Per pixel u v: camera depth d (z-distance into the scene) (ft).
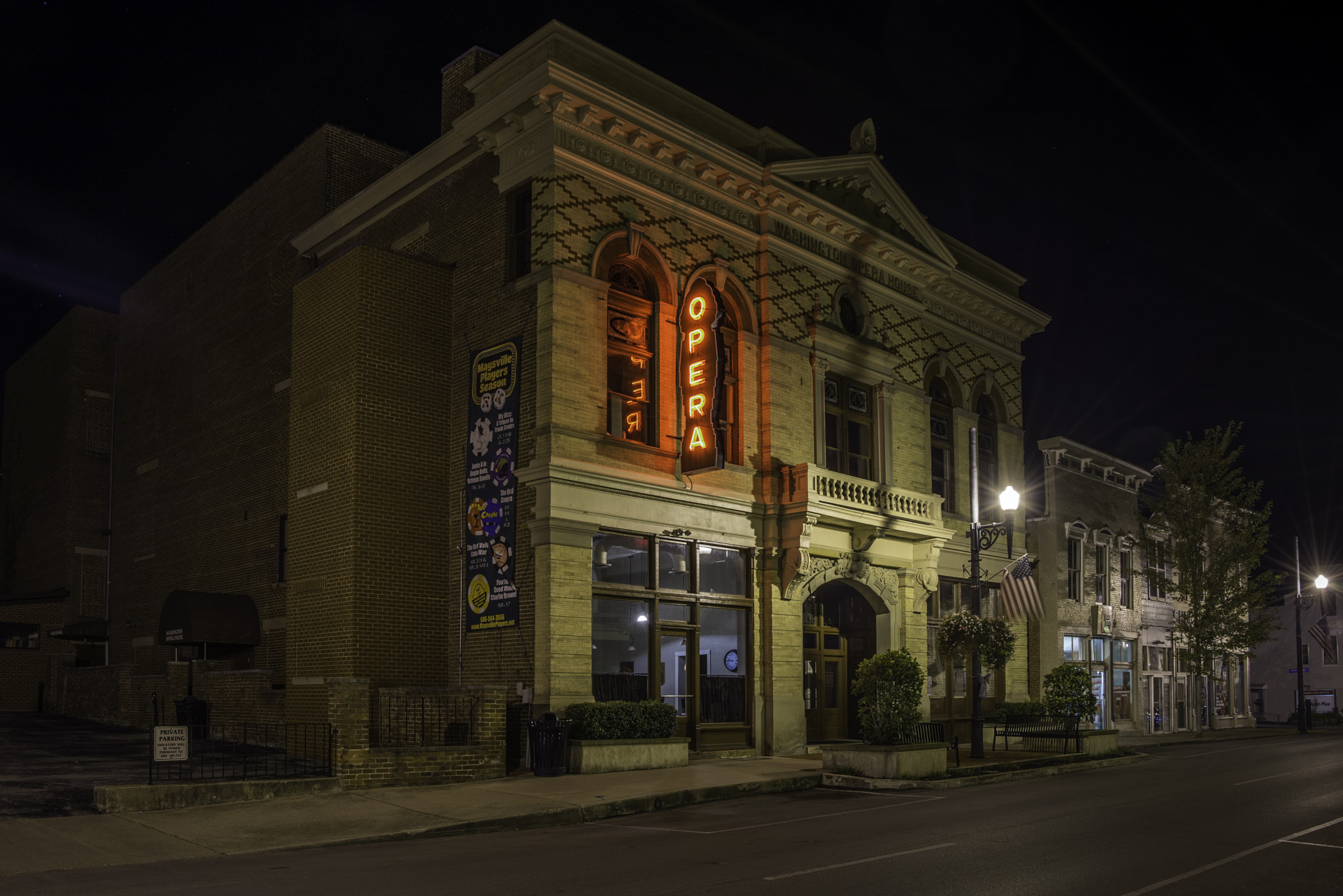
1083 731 83.20
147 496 119.65
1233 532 139.23
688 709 75.15
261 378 100.01
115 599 123.95
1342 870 34.78
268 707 77.36
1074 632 120.78
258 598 93.76
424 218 83.61
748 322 82.99
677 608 75.25
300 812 48.85
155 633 112.98
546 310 70.18
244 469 100.48
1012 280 115.96
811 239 88.79
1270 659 218.59
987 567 105.60
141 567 118.73
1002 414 111.75
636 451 73.05
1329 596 212.84
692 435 74.18
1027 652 110.73
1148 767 76.69
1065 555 121.29
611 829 46.80
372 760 56.29
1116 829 43.73
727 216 82.38
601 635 70.49
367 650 70.90
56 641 123.03
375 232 88.99
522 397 71.46
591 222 72.74
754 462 81.71
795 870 34.88
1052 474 121.29
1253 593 135.23
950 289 104.68
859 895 30.81
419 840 44.24
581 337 70.90
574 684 66.90
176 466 113.60
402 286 76.89
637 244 74.90
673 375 76.38
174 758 51.78
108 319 133.49
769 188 83.56
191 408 111.96
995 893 31.19
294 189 100.12
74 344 130.31
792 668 81.25
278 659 89.45
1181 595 141.18
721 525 78.13
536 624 67.56
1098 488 129.59
